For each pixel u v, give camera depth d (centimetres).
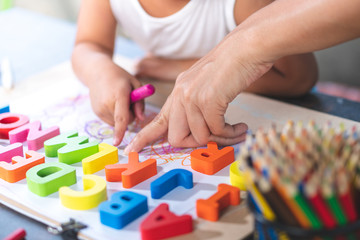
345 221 40
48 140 68
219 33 87
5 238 51
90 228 51
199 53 91
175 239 49
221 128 65
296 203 38
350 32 54
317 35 55
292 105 78
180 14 85
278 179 38
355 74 169
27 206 55
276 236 43
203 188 58
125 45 117
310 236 40
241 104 79
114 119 72
